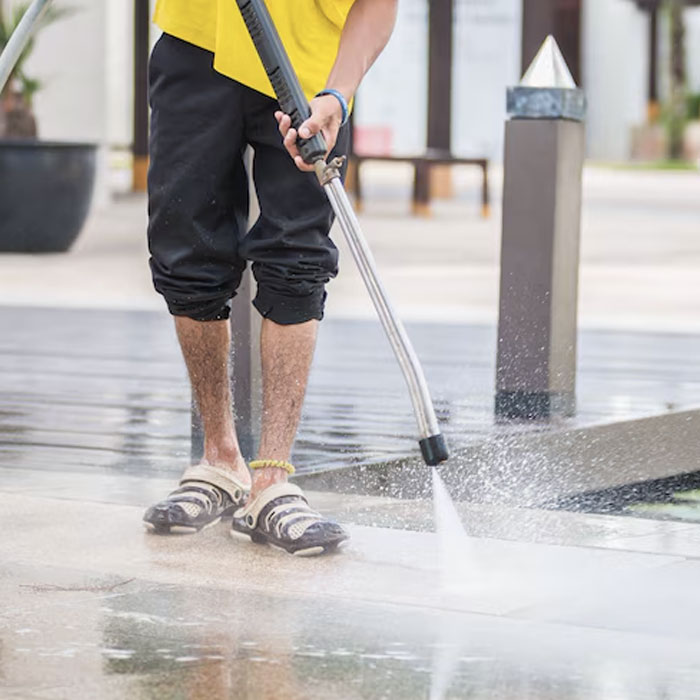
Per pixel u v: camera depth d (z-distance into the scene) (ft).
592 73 205.36
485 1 162.81
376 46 16.30
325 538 15.81
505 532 17.24
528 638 12.72
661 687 11.42
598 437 23.59
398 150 159.53
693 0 210.59
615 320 41.19
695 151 213.25
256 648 12.40
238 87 16.34
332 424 24.26
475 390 27.81
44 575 14.92
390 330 14.24
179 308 16.88
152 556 15.79
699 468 25.25
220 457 17.54
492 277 55.11
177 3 16.43
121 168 126.82
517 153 27.35
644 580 14.78
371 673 11.72
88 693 11.19
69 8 68.64
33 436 23.43
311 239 16.42
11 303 45.09
